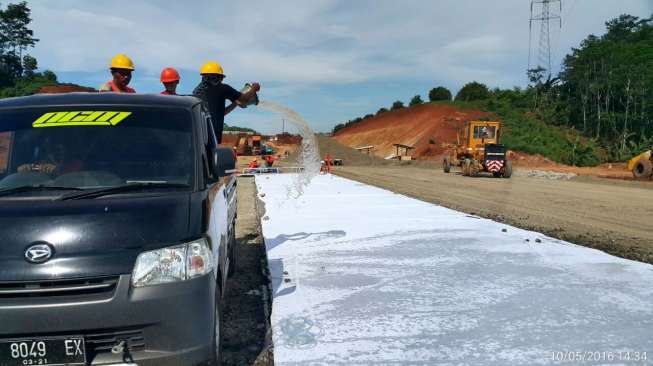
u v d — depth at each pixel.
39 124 3.73
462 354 3.77
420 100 116.75
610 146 60.59
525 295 5.12
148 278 2.88
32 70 90.81
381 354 3.77
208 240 3.21
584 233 8.98
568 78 78.06
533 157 48.25
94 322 2.76
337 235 8.12
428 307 4.77
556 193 17.12
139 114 3.91
